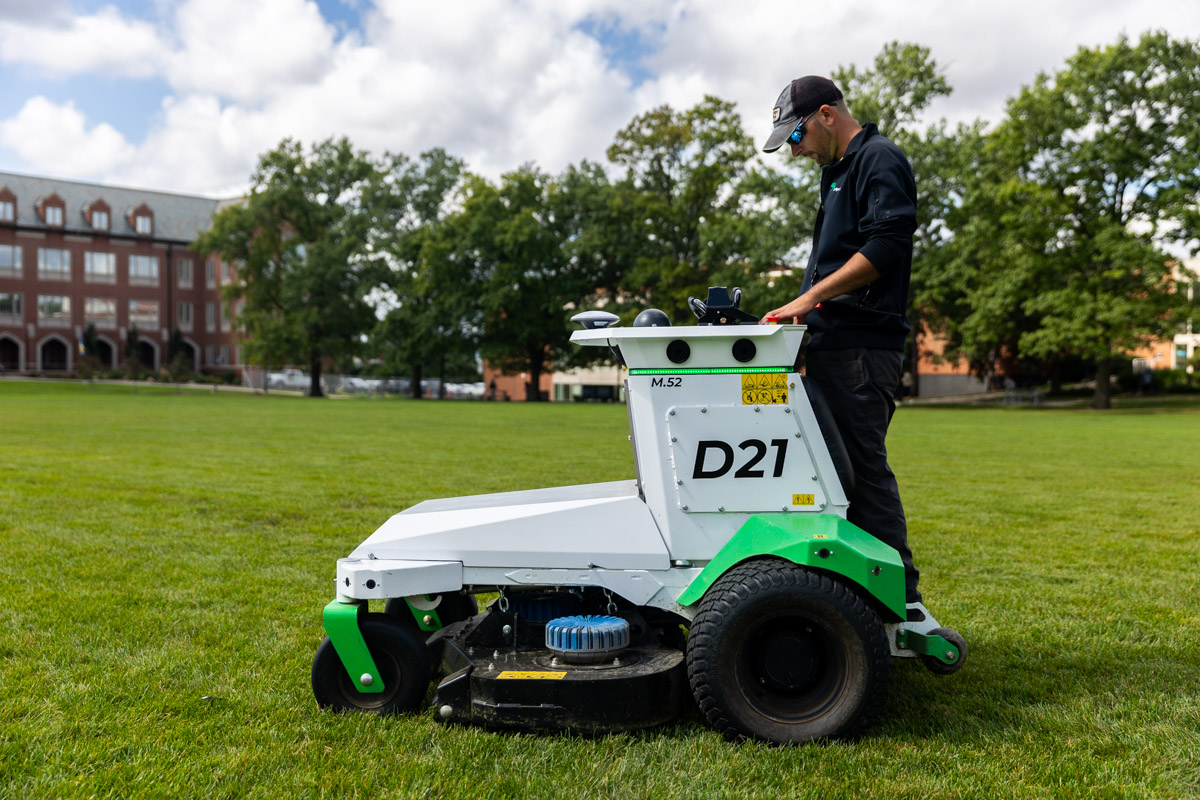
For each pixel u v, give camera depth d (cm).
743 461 289
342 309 5559
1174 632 405
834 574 272
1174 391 4725
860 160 305
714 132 4281
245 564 545
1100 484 995
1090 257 3594
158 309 8088
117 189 8081
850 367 306
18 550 580
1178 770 253
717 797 233
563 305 5088
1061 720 292
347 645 289
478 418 2580
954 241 3997
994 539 650
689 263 4509
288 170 5612
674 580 288
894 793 236
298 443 1529
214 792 237
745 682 269
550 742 268
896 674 345
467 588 334
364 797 233
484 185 5184
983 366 5741
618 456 1294
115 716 293
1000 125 3756
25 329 7456
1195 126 3450
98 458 1209
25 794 235
